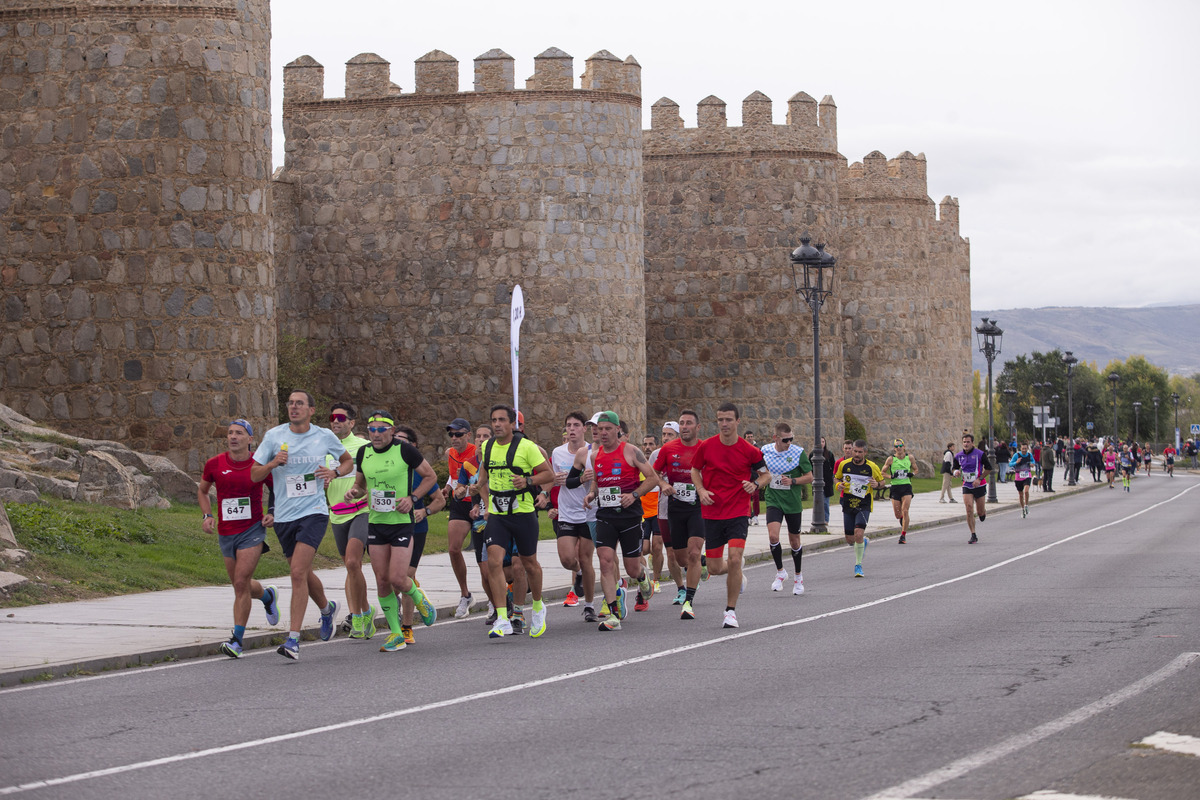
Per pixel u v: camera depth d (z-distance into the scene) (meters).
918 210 83.25
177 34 37.44
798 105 65.88
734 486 20.92
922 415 83.38
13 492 27.91
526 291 51.44
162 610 21.92
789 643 18.84
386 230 52.75
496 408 20.00
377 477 18.75
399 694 15.06
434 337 52.22
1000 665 16.28
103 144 37.38
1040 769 10.80
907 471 40.53
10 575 22.61
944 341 93.50
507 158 51.72
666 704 14.18
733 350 65.50
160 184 37.31
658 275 66.19
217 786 10.82
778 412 65.38
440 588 26.16
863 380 82.31
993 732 12.31
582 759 11.56
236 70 38.00
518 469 19.83
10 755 12.05
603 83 52.00
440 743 12.35
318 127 53.44
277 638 19.72
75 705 14.52
